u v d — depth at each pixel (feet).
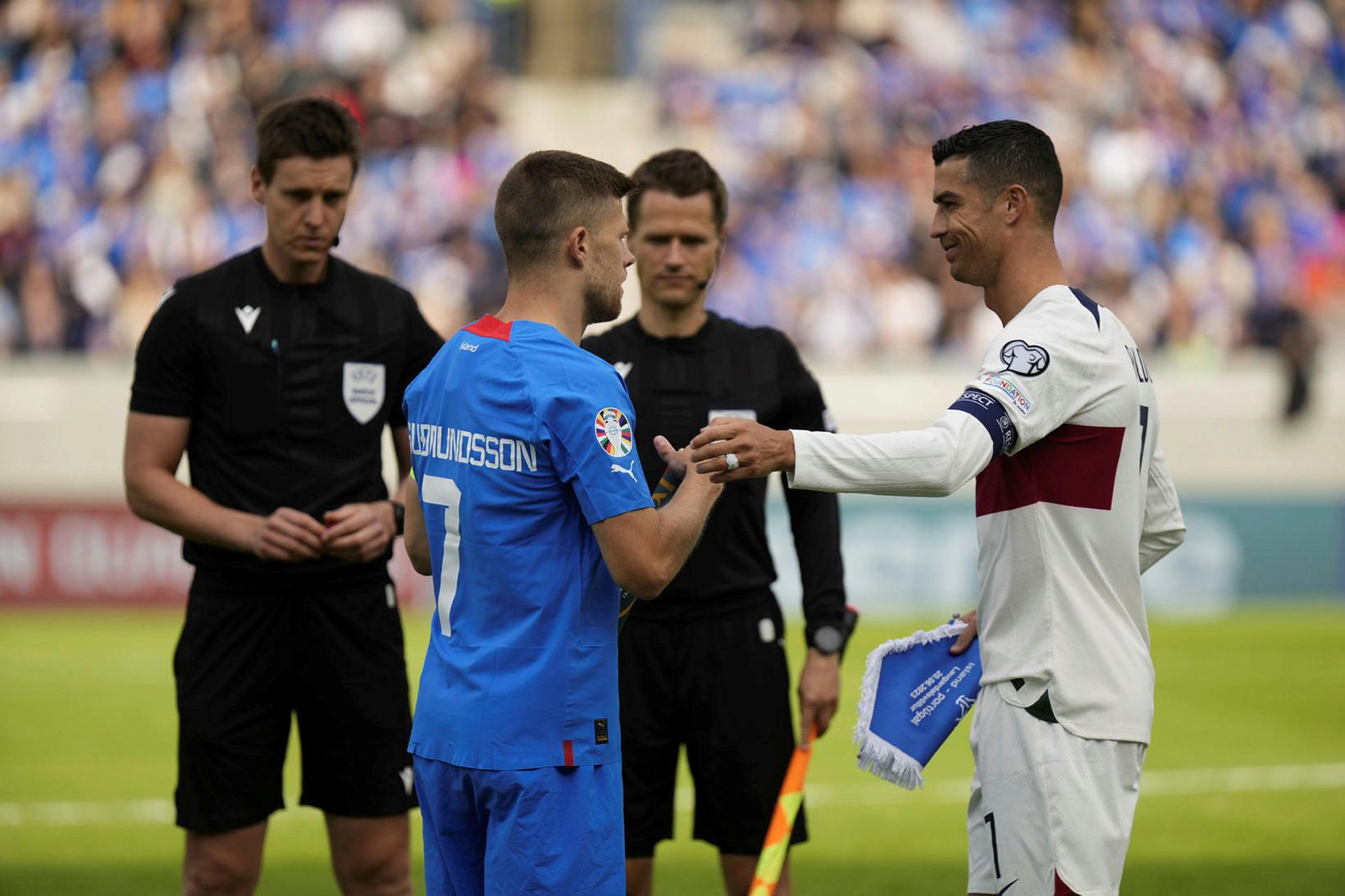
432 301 157.58
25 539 122.93
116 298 152.35
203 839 41.09
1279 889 57.77
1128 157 175.01
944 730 37.06
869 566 127.95
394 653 42.55
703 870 62.23
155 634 115.96
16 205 155.84
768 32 189.47
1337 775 78.18
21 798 72.08
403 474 45.32
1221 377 146.30
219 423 41.83
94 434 135.23
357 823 41.98
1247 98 185.16
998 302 35.47
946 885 59.06
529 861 31.07
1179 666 109.09
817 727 42.01
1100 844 32.96
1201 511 134.10
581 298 32.53
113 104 164.86
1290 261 169.78
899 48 187.11
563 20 196.65
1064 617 33.53
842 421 143.74
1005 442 32.68
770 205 169.68
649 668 42.22
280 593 41.32
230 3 174.91
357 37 176.76
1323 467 144.87
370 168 167.73
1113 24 189.98
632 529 30.68
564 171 32.12
